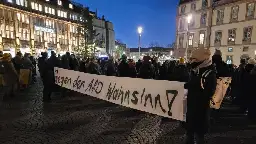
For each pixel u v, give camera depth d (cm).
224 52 3650
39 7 4650
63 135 554
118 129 609
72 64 1188
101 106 867
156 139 543
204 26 3984
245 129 639
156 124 659
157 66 1173
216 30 3781
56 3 5169
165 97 507
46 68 932
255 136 582
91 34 4775
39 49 4594
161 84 516
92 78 793
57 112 766
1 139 520
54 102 921
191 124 380
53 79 950
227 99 1117
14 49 4012
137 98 589
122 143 515
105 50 6531
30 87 1334
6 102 907
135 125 645
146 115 751
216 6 3766
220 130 627
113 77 691
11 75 987
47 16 4822
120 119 701
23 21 4250
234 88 967
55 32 5097
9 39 3938
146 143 519
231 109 893
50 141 515
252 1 3203
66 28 5456
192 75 382
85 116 725
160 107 520
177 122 682
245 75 776
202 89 366
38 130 586
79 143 507
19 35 4141
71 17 5619
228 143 530
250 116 736
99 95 755
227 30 3594
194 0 4181
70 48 5556
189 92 384
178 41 4600
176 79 695
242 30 3362
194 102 375
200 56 373
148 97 552
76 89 884
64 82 948
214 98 420
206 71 365
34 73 1581
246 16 3297
